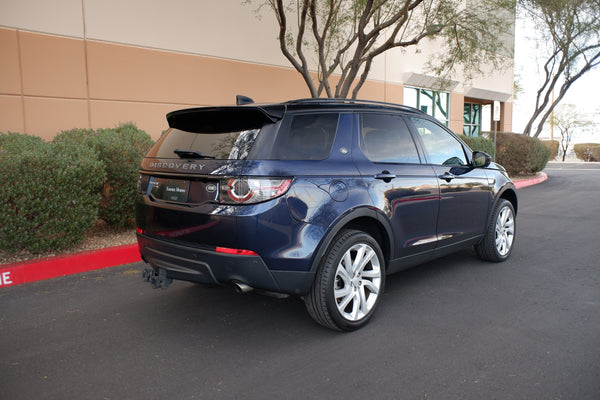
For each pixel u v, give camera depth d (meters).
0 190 4.60
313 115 3.32
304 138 3.19
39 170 4.78
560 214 8.56
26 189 4.70
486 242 4.98
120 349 3.09
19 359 2.95
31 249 4.85
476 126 22.39
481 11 10.01
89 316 3.67
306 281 3.03
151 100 9.41
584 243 6.08
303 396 2.49
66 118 8.31
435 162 4.20
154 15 9.30
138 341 3.21
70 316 3.67
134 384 2.63
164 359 2.94
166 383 2.64
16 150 5.18
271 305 3.90
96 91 8.65
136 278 4.68
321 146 3.27
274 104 3.18
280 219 2.89
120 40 8.88
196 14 9.93
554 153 40.28
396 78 15.19
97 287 4.39
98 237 5.87
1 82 7.57
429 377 2.68
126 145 6.04
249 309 3.82
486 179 4.80
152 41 9.32
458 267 5.00
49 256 4.92
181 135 3.46
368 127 3.67
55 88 8.15
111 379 2.69
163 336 3.29
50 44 8.05
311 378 2.68
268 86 11.36
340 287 3.34
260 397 2.49
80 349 3.09
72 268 4.86
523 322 3.47
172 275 3.24
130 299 4.06
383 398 2.46
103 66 8.70
